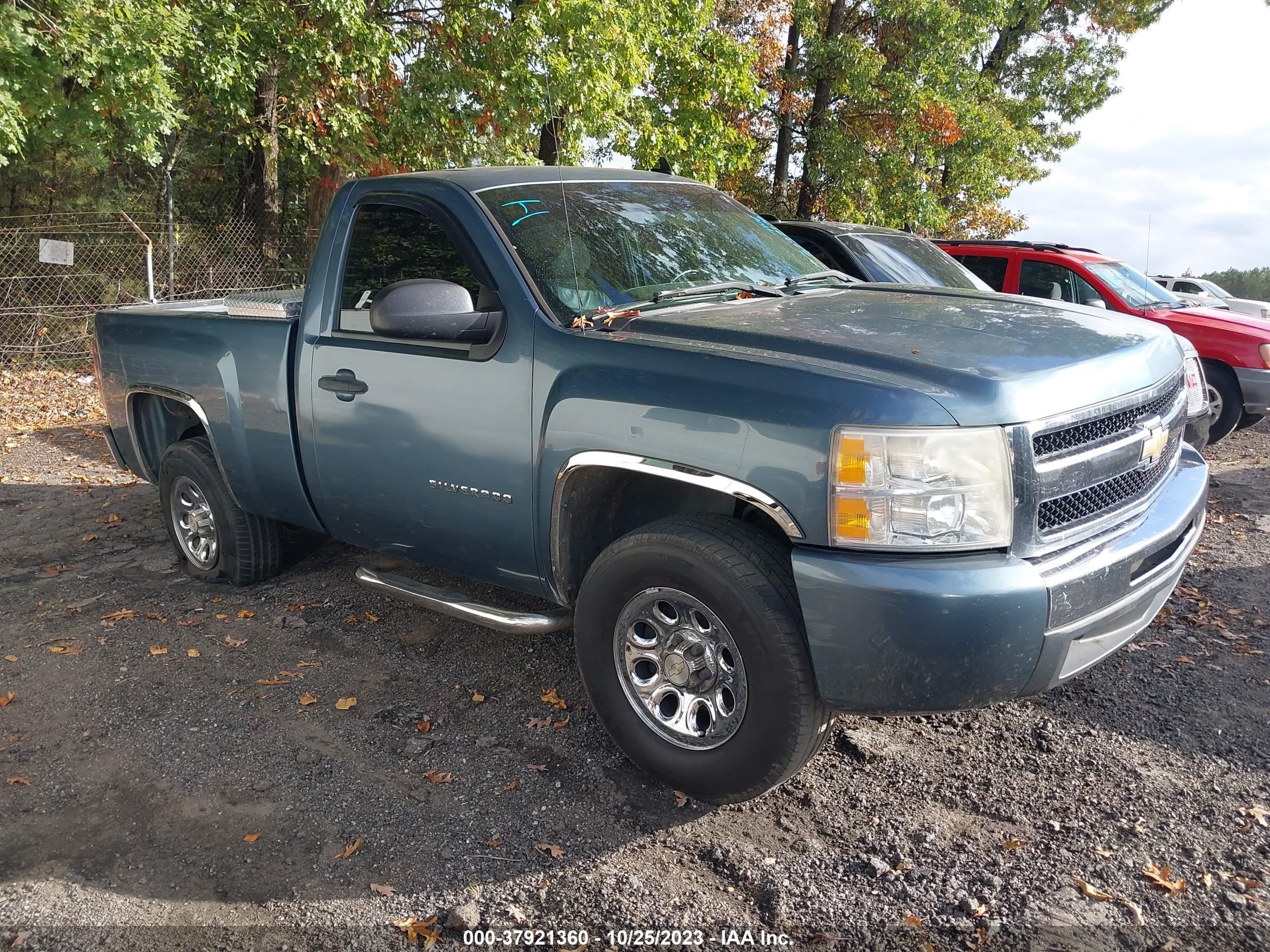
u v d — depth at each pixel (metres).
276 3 11.70
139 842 2.93
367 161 13.50
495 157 13.36
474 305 3.48
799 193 22.31
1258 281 39.09
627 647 3.11
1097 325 3.29
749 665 2.76
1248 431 9.49
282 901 2.66
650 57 15.17
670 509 3.44
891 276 7.40
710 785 2.95
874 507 2.53
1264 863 2.74
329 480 3.99
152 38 10.35
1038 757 3.30
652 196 4.03
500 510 3.38
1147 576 3.00
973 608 2.47
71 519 6.22
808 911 2.59
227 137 15.06
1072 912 2.57
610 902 2.64
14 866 2.83
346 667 4.05
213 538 4.92
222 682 3.94
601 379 3.02
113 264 13.11
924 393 2.56
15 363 11.67
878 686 2.56
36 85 10.12
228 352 4.34
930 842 2.87
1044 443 2.67
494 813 3.04
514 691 3.82
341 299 3.92
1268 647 4.14
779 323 3.08
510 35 12.37
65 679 4.00
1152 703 3.66
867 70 19.39
